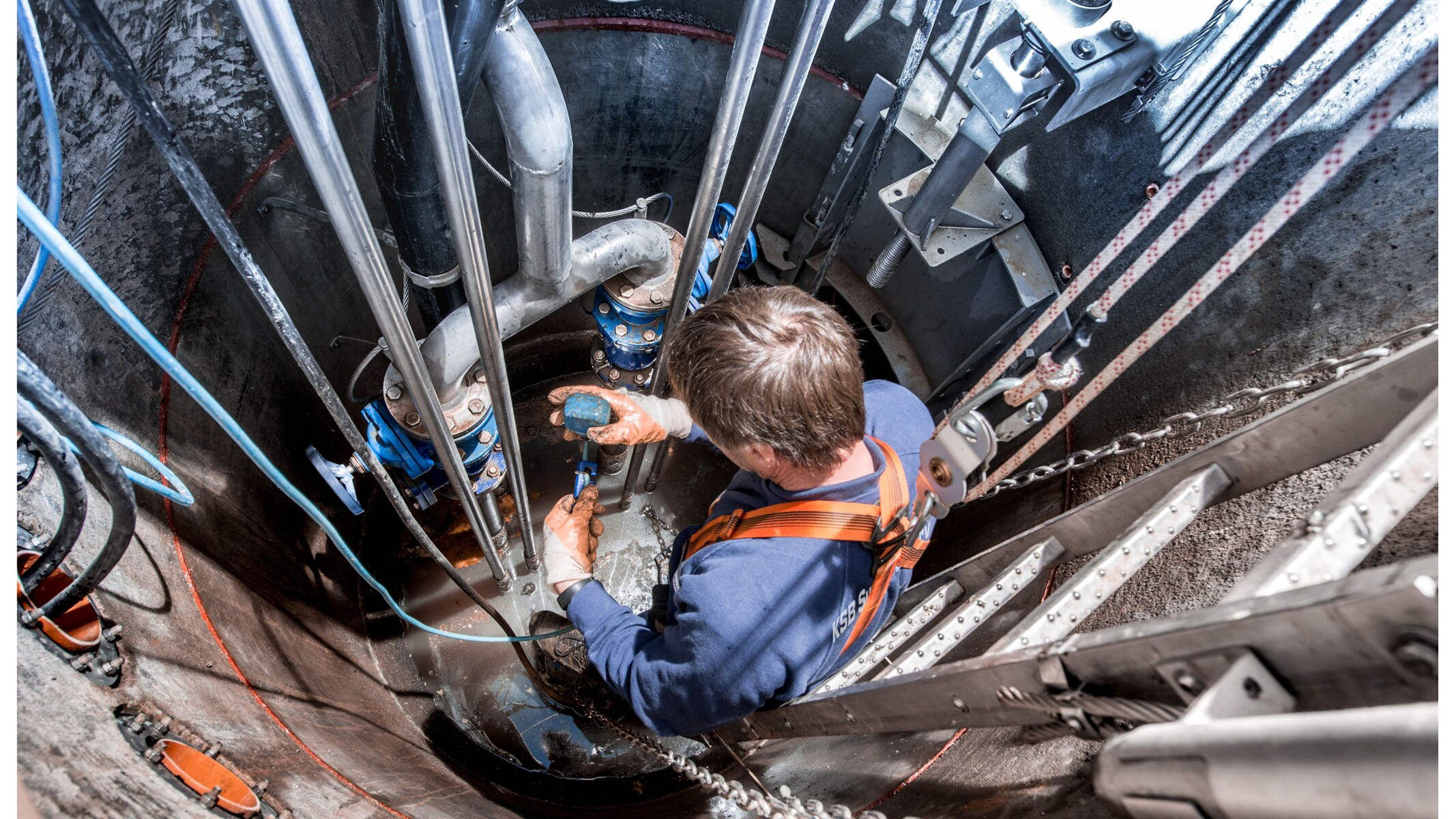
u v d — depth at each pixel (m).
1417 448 0.88
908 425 1.64
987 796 1.45
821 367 1.22
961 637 1.36
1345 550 0.86
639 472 3.40
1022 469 2.63
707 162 1.47
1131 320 2.25
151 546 1.91
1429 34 1.50
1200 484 1.17
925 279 2.93
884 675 1.33
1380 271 1.55
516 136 1.50
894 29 2.51
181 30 1.88
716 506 1.58
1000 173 2.59
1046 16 1.88
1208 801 0.67
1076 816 1.13
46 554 1.26
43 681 1.27
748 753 2.65
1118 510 1.31
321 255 2.75
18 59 1.44
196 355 2.34
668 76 2.83
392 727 2.61
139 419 2.07
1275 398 1.71
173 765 1.35
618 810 2.69
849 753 2.13
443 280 2.09
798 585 1.31
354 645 2.96
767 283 3.38
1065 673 0.96
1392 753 0.53
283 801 1.46
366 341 3.20
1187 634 0.80
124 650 1.51
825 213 2.98
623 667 1.57
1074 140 2.31
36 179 1.55
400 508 1.89
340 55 2.30
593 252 2.09
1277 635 0.74
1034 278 2.52
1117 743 0.77
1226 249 1.94
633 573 3.60
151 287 2.10
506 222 3.21
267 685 2.00
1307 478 1.48
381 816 1.67
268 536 2.68
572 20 2.60
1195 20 1.89
